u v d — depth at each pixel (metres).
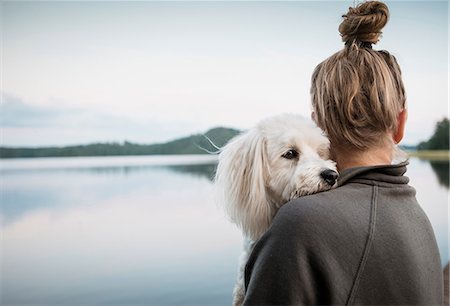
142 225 11.49
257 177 1.75
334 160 1.71
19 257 8.68
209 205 13.95
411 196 1.09
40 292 6.43
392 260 0.92
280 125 1.83
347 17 1.26
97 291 6.38
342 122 1.13
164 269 7.27
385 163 1.13
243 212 1.80
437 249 1.09
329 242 0.90
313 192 1.48
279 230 0.95
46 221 12.41
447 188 11.30
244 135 1.98
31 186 19.30
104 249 9.19
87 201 15.30
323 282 0.88
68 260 8.47
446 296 1.97
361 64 1.12
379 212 0.96
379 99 1.08
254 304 0.93
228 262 7.61
